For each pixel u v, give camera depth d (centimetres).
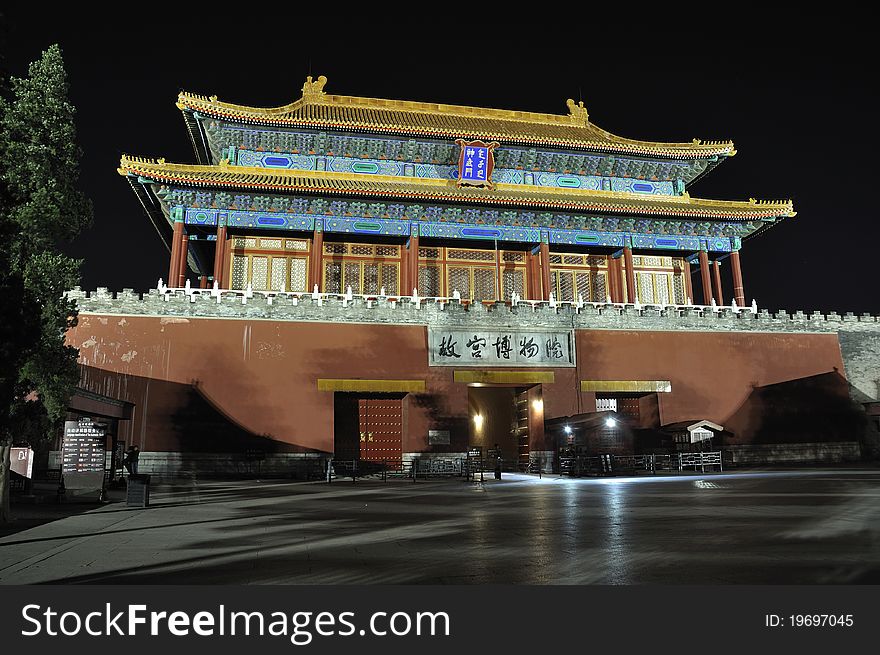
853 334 5072
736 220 5534
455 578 936
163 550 1191
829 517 1561
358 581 925
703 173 6131
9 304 1398
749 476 3369
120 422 3762
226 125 5084
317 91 5781
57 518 1745
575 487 2842
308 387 4088
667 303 5803
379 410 4441
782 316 4950
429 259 5447
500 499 2267
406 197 4934
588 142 5606
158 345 3934
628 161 5838
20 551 1188
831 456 4762
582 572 962
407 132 5288
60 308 1867
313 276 4878
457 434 4250
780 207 5528
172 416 3850
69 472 2255
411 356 4291
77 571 1004
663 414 4578
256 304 4131
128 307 3941
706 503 1966
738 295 5606
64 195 1861
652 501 2070
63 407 1877
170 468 3788
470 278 5494
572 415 4412
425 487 2998
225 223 4828
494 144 5438
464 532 1400
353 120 5366
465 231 5256
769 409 4734
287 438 3984
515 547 1188
